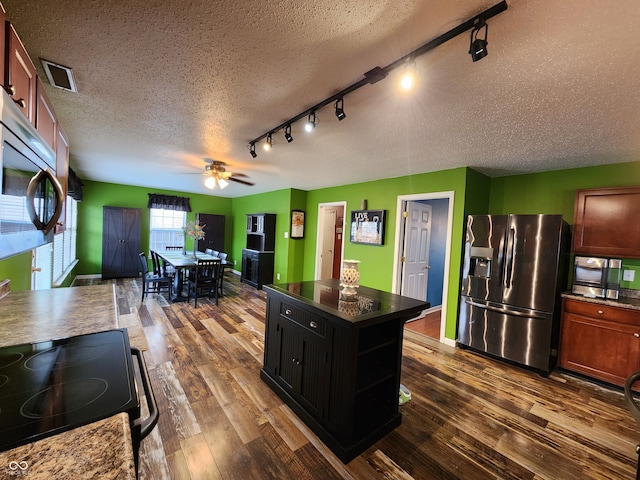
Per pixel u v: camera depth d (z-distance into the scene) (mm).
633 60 1330
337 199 5316
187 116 2293
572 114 1933
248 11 1161
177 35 1331
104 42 1396
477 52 1148
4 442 610
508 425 2061
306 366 2016
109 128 2611
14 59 1035
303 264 6203
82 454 590
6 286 1921
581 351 2789
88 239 6344
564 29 1161
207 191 7293
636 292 2875
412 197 4004
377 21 1187
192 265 4516
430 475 1605
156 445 1729
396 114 2080
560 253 2861
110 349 1117
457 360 3139
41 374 921
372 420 1922
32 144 1141
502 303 3127
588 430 2035
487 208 3914
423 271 4680
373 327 2045
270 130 2545
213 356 2918
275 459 1665
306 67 1559
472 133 2375
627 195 2699
